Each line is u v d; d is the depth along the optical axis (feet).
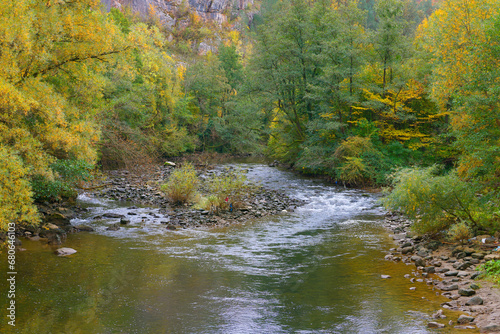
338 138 94.63
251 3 453.99
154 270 30.68
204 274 30.07
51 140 35.37
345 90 94.27
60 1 40.14
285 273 30.53
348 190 77.82
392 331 20.06
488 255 30.55
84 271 29.86
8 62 31.68
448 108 77.41
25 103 30.89
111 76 90.58
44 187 44.96
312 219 52.34
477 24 46.37
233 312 22.94
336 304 24.16
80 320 21.40
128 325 20.95
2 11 30.91
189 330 20.47
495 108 35.01
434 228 38.99
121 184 74.08
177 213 53.26
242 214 54.24
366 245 39.11
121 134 73.20
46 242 37.47
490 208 37.14
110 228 43.96
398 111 91.56
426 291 26.25
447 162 85.51
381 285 27.63
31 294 25.00
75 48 42.47
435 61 56.44
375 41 91.50
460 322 20.84
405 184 37.60
